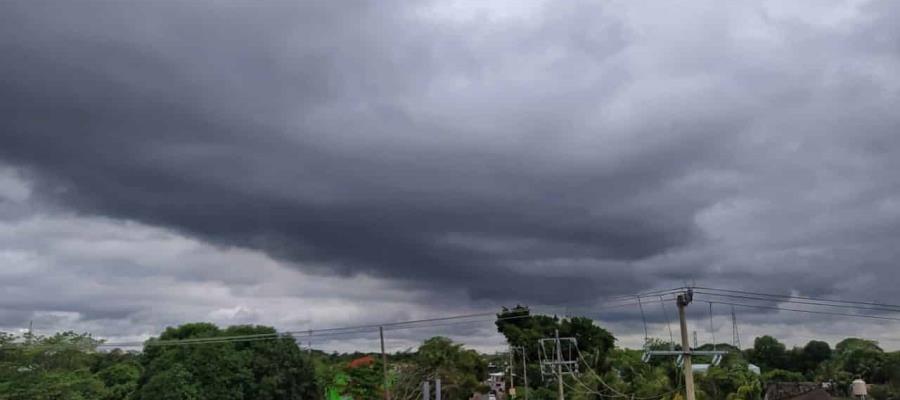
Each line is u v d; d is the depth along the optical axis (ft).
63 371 178.09
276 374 218.38
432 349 347.15
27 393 162.91
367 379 303.68
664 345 289.12
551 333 345.72
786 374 286.87
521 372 346.74
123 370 217.36
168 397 191.31
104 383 203.00
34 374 171.94
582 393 260.21
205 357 205.26
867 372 261.65
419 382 306.76
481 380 388.78
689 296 112.06
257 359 216.54
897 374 250.57
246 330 226.17
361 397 296.10
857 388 125.90
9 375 167.32
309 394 233.96
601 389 265.54
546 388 303.89
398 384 307.58
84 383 179.11
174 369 196.85
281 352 224.53
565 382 283.18
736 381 228.63
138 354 243.81
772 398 214.90
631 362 295.48
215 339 189.67
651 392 239.30
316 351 343.67
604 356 322.55
